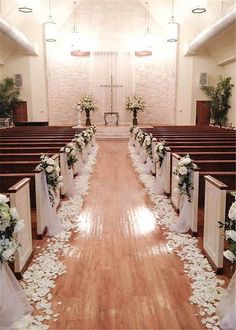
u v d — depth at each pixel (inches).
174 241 135.8
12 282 92.8
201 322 85.8
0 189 133.9
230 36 430.3
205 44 495.5
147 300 95.3
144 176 254.7
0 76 549.3
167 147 200.8
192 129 390.9
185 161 137.6
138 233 145.0
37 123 522.9
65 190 197.8
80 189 217.8
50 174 140.9
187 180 139.1
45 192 141.3
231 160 171.0
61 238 139.0
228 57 499.5
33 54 547.2
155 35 580.4
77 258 121.4
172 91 574.9
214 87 553.6
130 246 131.7
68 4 526.9
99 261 119.0
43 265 115.1
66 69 591.2
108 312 90.0
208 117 572.7
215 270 110.3
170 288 101.5
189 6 475.5
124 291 99.9
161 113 600.7
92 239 138.6
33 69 558.9
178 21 540.7
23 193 110.8
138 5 574.2
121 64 597.0
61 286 102.7
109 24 583.8
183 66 561.3
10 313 86.5
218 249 107.3
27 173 145.3
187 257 121.0
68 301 95.0
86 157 320.8
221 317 86.5
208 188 118.0
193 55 553.9
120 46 591.5
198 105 570.9
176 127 442.6
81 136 276.5
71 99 602.5
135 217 165.5
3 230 82.2
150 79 596.1
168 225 152.7
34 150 203.9
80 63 592.7
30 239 120.0
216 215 109.1
